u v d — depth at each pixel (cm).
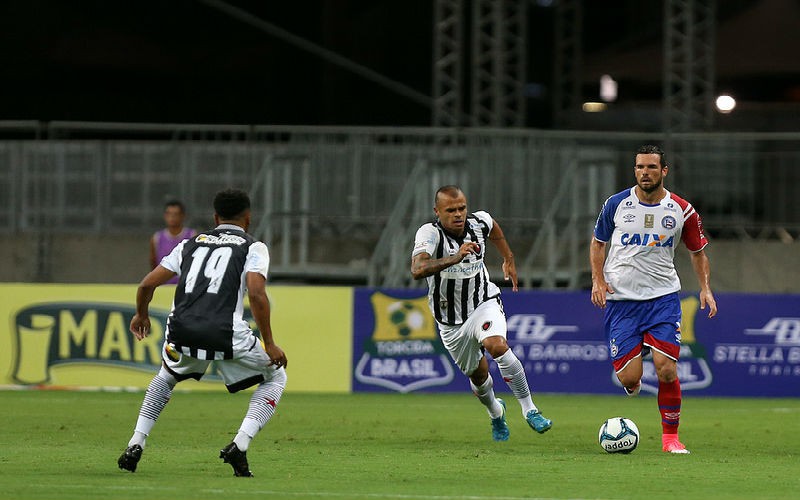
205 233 2684
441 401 5159
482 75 9388
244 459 2655
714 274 6838
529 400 3472
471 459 3155
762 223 6825
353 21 11325
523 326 5534
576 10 9669
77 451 3266
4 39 10669
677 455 3303
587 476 2812
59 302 5497
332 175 6862
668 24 7838
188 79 11150
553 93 11081
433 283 3397
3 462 2995
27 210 6962
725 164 6894
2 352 5516
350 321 5516
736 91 10000
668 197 3319
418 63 11419
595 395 5506
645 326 3334
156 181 6925
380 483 2642
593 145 7012
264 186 6850
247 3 11362
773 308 5528
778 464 3125
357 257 6912
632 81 9800
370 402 5088
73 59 10688
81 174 6969
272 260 6850
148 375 5444
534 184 6794
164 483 2583
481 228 3406
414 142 6994
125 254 6944
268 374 2667
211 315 2586
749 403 5275
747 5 9619
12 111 10781
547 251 6806
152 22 11075
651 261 3319
